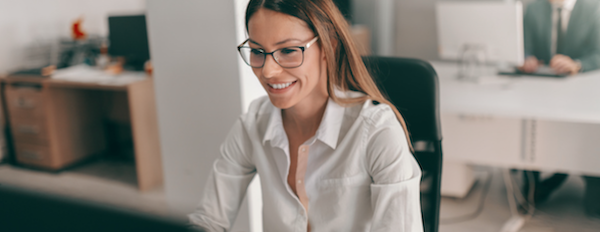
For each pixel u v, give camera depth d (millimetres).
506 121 2275
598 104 2062
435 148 1138
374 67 1157
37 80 3121
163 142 1917
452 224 2338
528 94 2326
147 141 2957
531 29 3293
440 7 2672
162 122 1891
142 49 3299
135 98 2861
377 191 827
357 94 905
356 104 875
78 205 304
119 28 3355
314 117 894
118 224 292
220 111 1734
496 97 2293
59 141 3250
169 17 1742
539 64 3107
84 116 3426
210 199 988
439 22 2719
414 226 815
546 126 2191
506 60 2545
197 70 1734
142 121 2918
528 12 3311
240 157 989
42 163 3270
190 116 1812
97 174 3254
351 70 866
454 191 2598
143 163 2943
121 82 2883
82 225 301
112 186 3023
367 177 866
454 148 2430
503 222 2348
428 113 1131
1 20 3391
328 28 788
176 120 1852
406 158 829
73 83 2977
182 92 1797
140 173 2928
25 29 3564
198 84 1750
